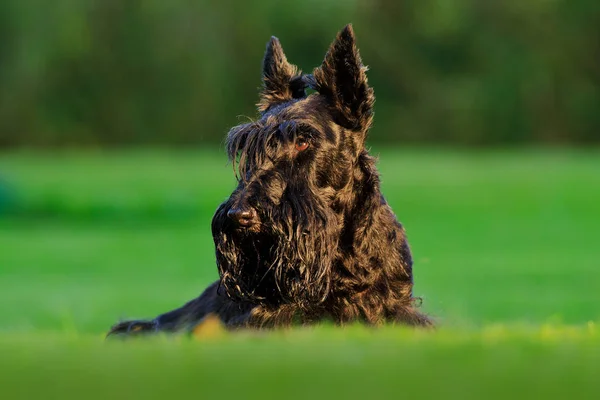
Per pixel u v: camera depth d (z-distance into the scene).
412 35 72.00
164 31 62.03
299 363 3.84
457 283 22.77
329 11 67.56
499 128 72.25
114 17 61.34
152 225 36.25
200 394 3.32
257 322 7.08
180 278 25.05
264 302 7.17
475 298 20.28
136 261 28.34
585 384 3.43
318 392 3.32
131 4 61.28
